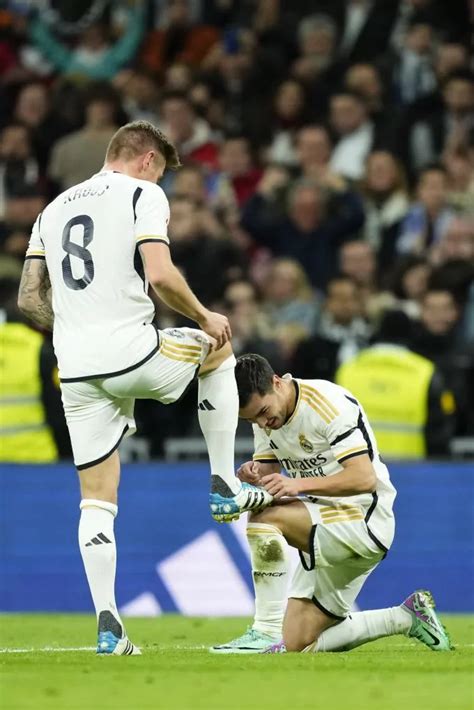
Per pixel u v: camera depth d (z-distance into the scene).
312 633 19.70
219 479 19.17
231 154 43.94
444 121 44.06
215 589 30.30
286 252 41.09
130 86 46.44
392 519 19.84
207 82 47.00
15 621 28.11
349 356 34.03
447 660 17.59
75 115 44.66
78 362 18.31
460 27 46.88
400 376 30.92
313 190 40.97
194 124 45.38
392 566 30.09
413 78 45.66
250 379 19.09
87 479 18.58
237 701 13.79
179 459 32.59
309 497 19.59
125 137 19.06
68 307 18.53
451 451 31.23
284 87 45.88
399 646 21.22
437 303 32.28
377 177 41.69
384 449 30.97
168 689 14.63
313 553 19.33
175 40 49.16
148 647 21.45
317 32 47.00
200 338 18.81
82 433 18.55
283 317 37.44
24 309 19.38
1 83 47.47
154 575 30.44
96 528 18.38
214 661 17.44
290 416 19.41
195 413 32.94
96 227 18.41
